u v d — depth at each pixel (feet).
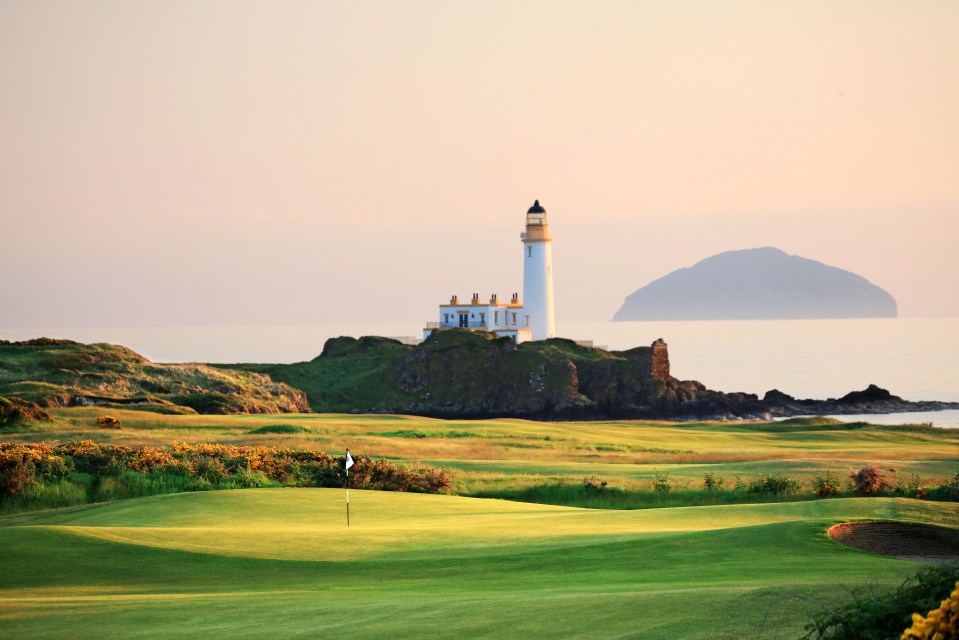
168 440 414.00
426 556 158.81
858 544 161.48
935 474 348.59
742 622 97.09
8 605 123.34
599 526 194.18
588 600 111.96
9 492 275.39
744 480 323.37
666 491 305.53
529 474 343.05
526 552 159.22
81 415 507.71
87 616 116.67
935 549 160.97
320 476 312.29
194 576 144.97
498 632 100.12
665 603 106.83
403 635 101.35
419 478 306.14
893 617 87.56
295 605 121.29
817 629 91.04
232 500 237.45
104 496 284.82
